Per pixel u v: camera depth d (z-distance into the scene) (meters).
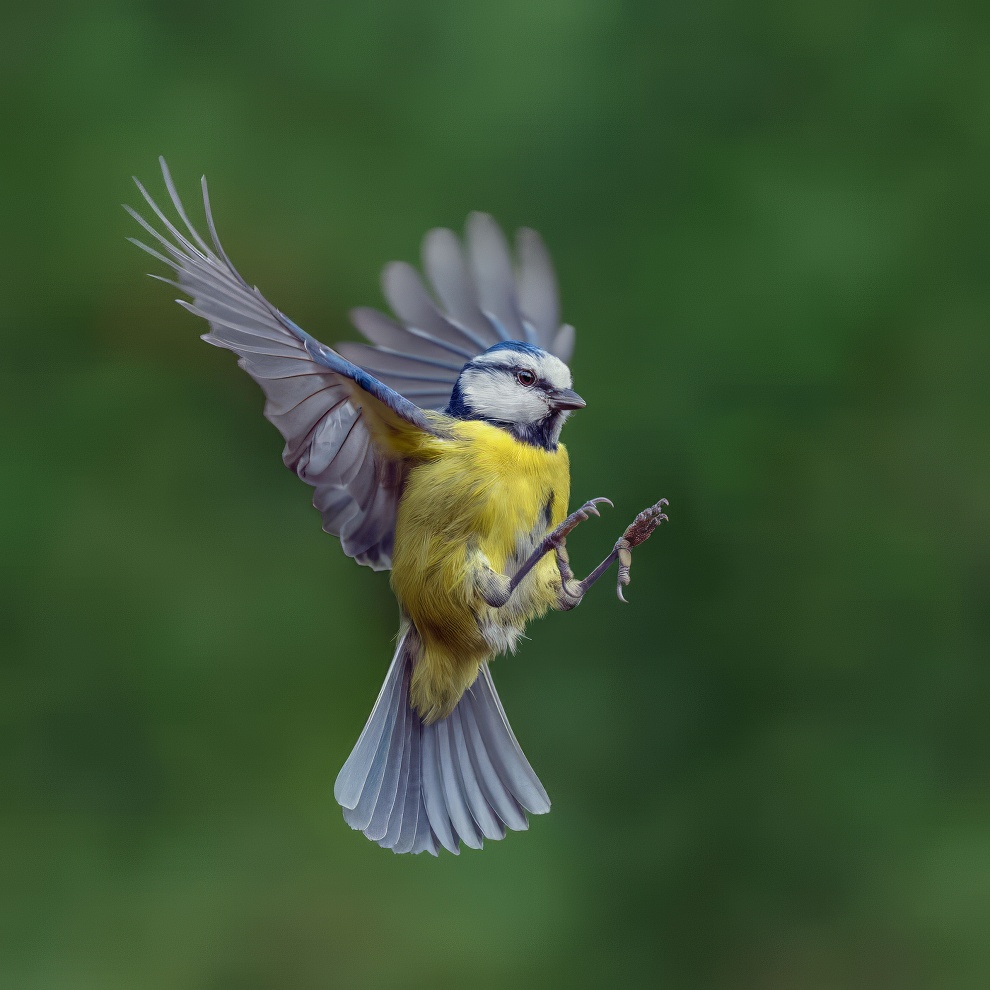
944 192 13.02
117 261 13.41
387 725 7.77
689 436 12.73
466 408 7.91
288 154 13.71
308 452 7.33
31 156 13.53
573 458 12.73
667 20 13.55
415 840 7.60
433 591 7.55
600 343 12.98
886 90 13.30
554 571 7.65
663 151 13.34
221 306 6.70
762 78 13.42
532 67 13.70
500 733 7.84
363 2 13.98
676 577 12.73
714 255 12.98
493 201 13.52
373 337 8.95
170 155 13.60
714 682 12.70
